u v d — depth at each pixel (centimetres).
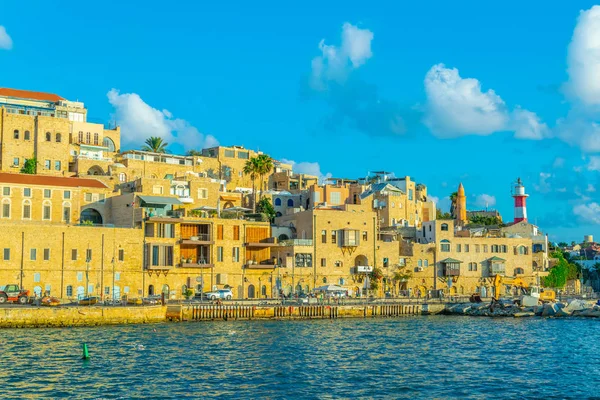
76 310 11319
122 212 15500
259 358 8606
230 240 15612
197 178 18450
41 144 17412
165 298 13925
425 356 8981
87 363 7994
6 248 13275
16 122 17238
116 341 9638
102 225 14950
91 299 12206
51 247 13675
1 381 7025
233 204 19250
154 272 14725
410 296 17075
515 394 6919
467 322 13375
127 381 7156
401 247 18175
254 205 19062
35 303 11756
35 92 19625
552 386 7275
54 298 12012
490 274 18562
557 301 16712
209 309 12762
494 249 18750
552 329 12238
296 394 6788
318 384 7225
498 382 7444
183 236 15175
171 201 15562
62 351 8712
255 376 7550
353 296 16425
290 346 9606
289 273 16138
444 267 18225
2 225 13262
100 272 14100
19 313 10906
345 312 14150
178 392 6762
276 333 10975
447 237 18438
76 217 15200
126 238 14462
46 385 6906
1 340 9494
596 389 7156
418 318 14200
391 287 17375
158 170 19488
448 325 12731
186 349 9131
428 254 18162
